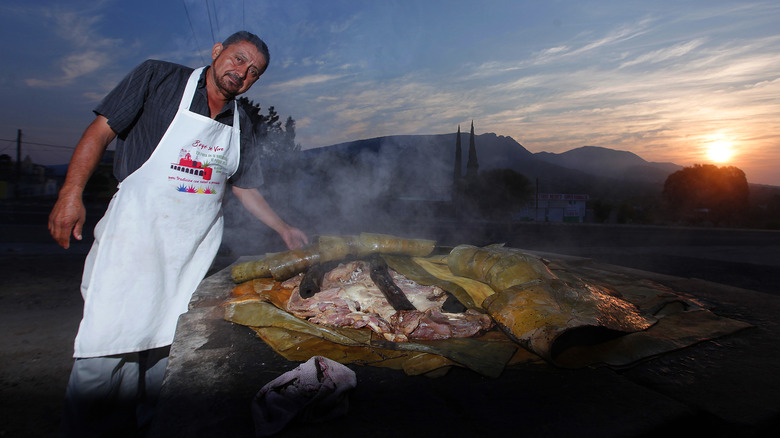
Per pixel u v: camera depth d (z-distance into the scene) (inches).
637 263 471.2
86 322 77.7
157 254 83.2
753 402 55.8
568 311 73.0
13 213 938.1
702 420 53.8
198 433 48.4
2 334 164.9
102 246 79.3
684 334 78.6
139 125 82.2
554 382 60.3
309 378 57.2
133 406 89.6
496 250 101.0
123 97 77.7
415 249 111.6
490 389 58.4
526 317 72.4
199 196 87.7
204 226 90.4
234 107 92.1
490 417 51.1
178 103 82.2
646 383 61.3
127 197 80.6
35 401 111.2
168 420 51.1
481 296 91.7
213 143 87.8
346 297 93.4
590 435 47.3
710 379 62.4
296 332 77.3
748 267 448.1
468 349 71.5
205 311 90.5
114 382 83.9
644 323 79.4
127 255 79.7
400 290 92.4
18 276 278.5
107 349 78.8
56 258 357.1
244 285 106.7
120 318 79.8
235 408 53.9
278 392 54.8
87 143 75.9
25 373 129.0
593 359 66.7
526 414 51.7
